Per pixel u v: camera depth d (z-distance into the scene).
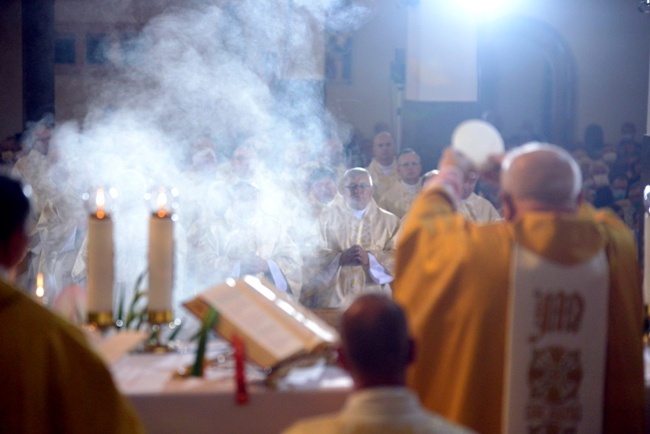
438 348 3.12
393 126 15.22
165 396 3.03
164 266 3.50
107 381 2.71
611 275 3.20
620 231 3.30
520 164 3.23
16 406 2.61
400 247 3.23
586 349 3.13
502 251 3.10
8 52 15.98
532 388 3.10
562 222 3.12
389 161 10.51
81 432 2.66
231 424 3.06
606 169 13.19
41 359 2.64
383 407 2.31
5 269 2.74
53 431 2.67
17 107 16.05
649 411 3.34
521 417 3.10
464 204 7.57
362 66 15.17
